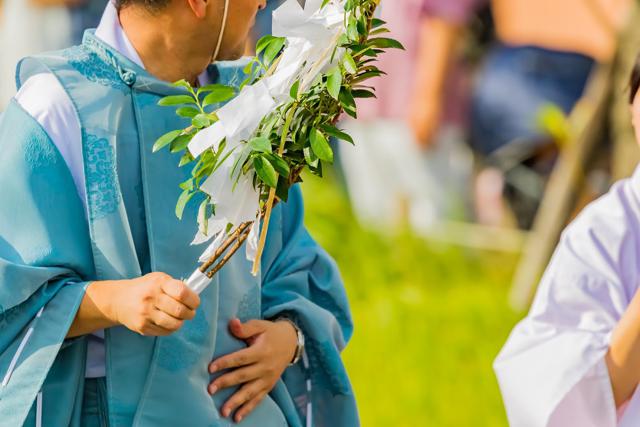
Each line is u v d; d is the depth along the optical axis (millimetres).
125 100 4145
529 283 10398
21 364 3932
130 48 4223
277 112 3875
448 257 10469
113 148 4051
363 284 10102
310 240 4828
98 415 4125
